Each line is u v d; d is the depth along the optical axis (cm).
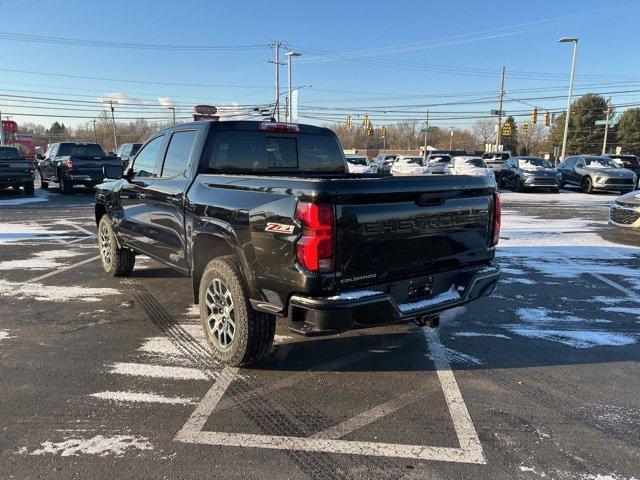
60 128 13400
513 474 273
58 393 358
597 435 312
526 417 333
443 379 389
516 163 2448
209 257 442
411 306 365
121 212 612
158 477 268
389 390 370
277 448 295
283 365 412
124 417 327
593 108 8888
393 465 280
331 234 319
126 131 11400
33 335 469
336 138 564
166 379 383
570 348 454
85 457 284
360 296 331
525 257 852
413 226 360
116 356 424
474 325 513
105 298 587
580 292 637
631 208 966
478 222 410
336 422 325
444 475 272
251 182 371
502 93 5356
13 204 1616
